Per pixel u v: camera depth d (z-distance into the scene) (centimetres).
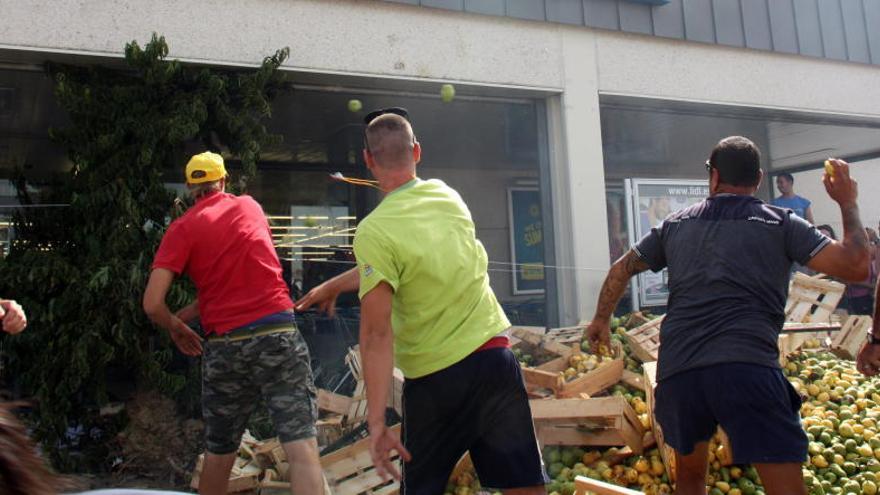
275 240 835
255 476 400
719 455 382
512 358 269
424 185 272
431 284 255
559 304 704
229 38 568
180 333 352
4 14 502
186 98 536
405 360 262
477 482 396
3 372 484
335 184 909
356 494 393
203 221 332
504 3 675
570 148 702
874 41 903
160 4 547
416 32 639
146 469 486
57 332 478
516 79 681
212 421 335
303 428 324
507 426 261
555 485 391
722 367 274
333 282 328
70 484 111
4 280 473
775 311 285
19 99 632
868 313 909
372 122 281
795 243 286
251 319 325
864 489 375
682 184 762
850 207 283
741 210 300
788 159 1215
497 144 924
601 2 726
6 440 96
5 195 649
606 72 730
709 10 788
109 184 502
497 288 945
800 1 853
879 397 459
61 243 529
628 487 385
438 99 703
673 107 802
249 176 541
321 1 602
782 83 835
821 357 542
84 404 507
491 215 1030
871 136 1055
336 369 632
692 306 290
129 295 479
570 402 397
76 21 520
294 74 600
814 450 396
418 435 259
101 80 541
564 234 707
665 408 295
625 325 605
